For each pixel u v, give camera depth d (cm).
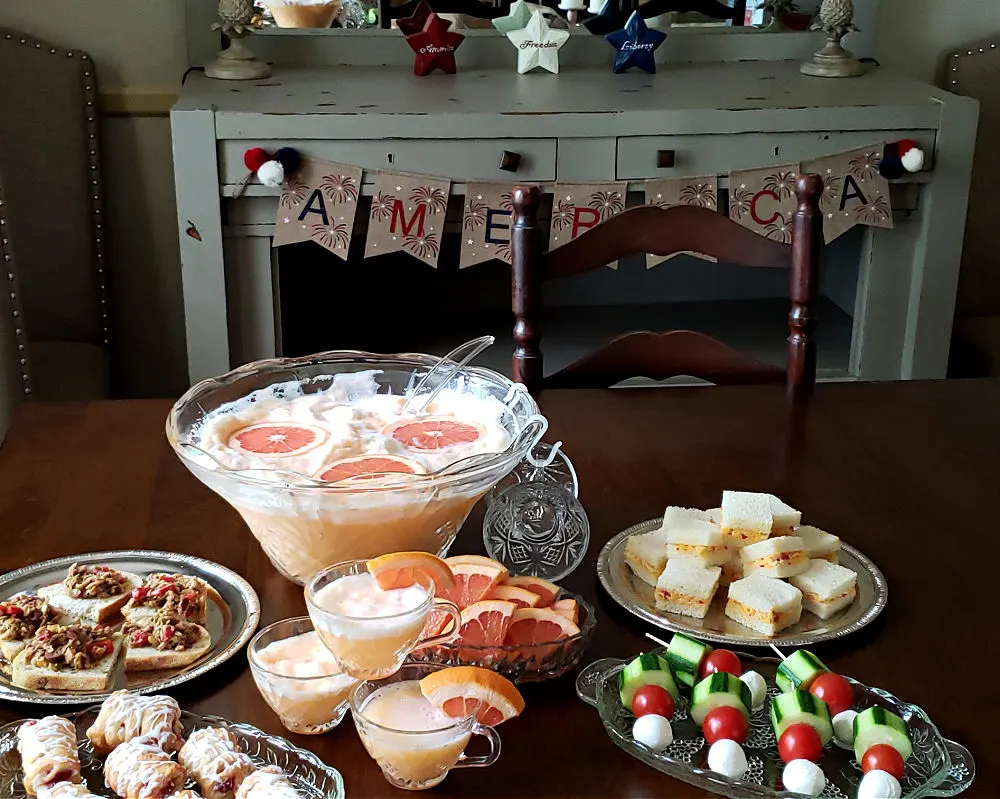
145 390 275
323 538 92
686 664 84
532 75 249
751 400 142
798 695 79
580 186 218
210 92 225
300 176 213
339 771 77
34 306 248
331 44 254
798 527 101
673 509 103
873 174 224
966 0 265
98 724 78
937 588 100
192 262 217
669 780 77
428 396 115
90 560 100
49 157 241
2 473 118
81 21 245
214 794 73
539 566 99
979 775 77
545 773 77
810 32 265
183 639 88
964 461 125
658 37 247
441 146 214
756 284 288
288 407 113
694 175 221
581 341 267
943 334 241
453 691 76
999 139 257
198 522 109
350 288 270
